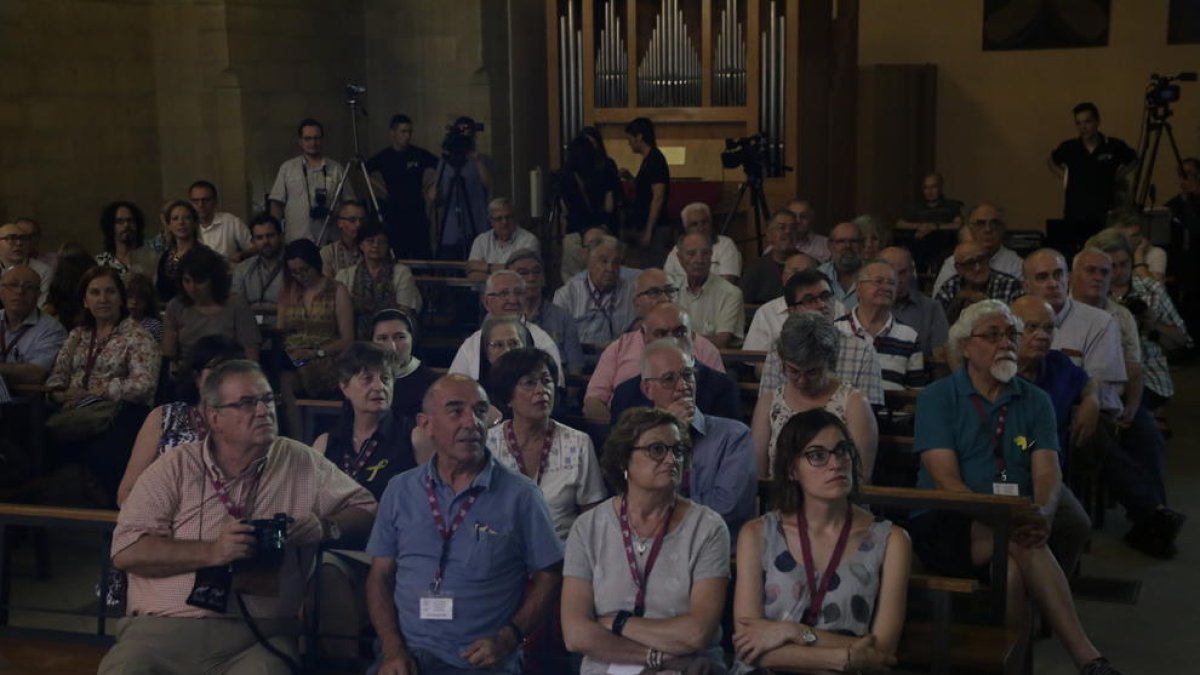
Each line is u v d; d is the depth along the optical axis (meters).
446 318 9.27
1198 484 7.67
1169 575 6.14
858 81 15.01
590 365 7.22
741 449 4.69
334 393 6.06
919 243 11.81
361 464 4.85
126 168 11.24
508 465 4.59
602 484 4.68
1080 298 6.43
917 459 5.67
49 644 4.40
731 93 12.19
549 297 10.91
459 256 10.77
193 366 5.32
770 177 12.20
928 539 4.67
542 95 12.73
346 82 12.44
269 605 4.11
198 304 7.11
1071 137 14.96
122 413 6.45
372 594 4.09
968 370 4.96
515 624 4.01
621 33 12.38
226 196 11.52
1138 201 12.77
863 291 6.14
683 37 12.18
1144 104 14.62
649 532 3.86
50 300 7.75
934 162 15.45
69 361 6.63
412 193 11.07
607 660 3.79
